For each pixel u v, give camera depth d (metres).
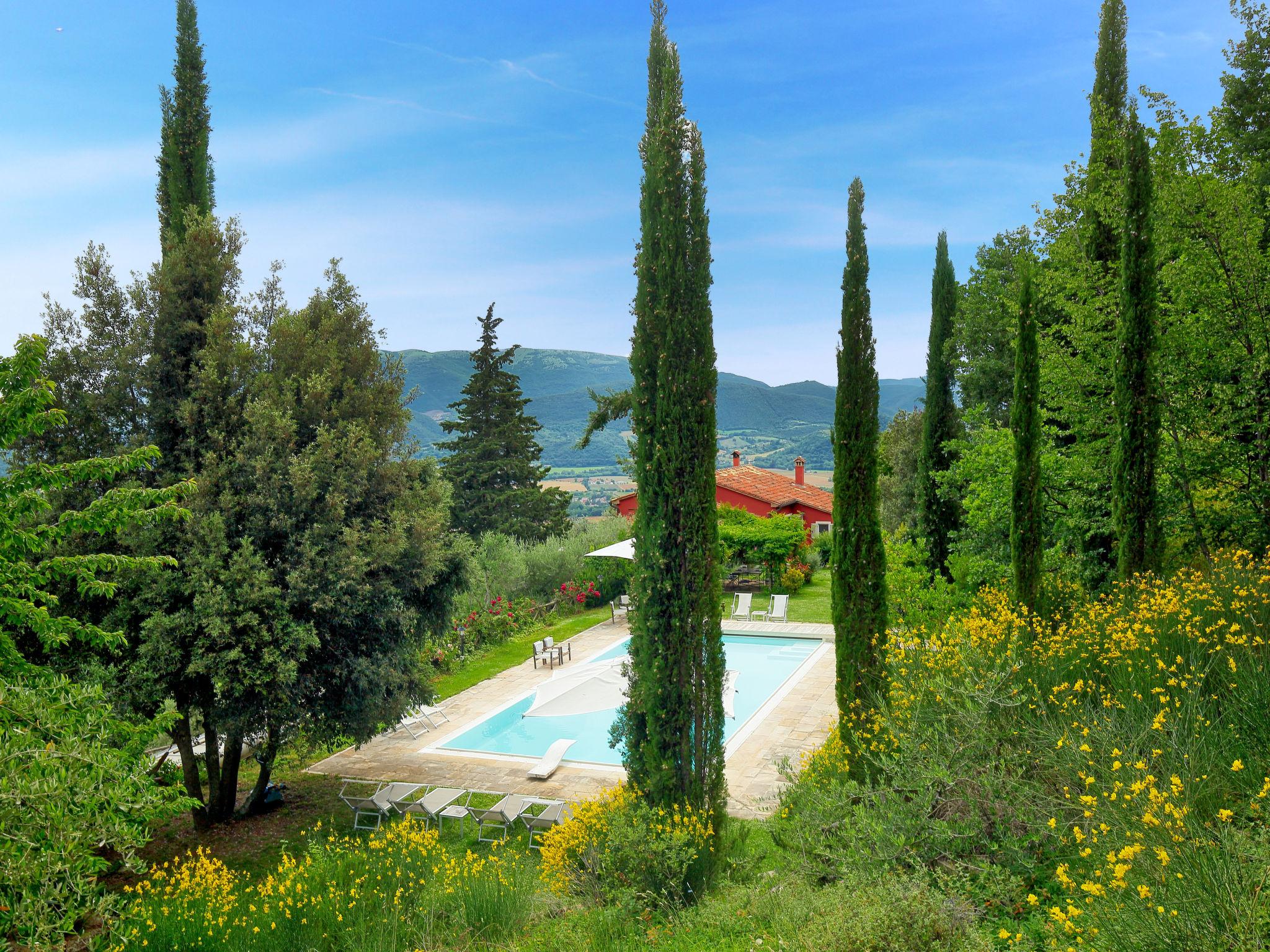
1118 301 13.09
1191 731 5.32
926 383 19.53
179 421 10.43
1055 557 13.96
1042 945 4.41
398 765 13.09
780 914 5.62
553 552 26.78
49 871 4.86
